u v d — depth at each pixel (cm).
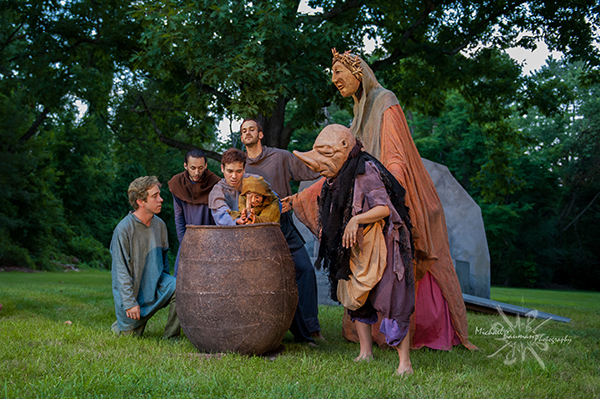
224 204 429
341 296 387
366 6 1530
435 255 453
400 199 367
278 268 371
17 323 488
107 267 3675
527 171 4138
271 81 1045
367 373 330
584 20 1573
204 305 359
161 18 1020
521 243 4166
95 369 303
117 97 1897
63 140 3722
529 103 1833
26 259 2708
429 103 1820
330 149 373
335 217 371
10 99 2698
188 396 255
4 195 2659
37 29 1606
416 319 466
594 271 4159
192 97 1322
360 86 510
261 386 280
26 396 250
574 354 449
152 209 459
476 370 355
